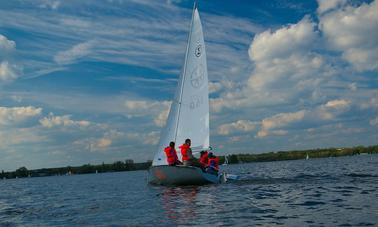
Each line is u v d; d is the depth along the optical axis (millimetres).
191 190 19516
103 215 13805
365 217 10695
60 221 13188
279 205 13719
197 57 23281
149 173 22031
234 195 16938
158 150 22422
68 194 27453
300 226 9945
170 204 15133
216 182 22078
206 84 23094
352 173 29594
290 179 25906
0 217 15469
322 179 24828
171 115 22797
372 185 19266
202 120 22969
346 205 13055
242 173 41625
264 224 10391
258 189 19234
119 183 39375
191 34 23484
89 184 42906
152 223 11445
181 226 10695
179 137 22719
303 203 14031
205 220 11391
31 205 20266
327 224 10047
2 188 50094
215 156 22250
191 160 20844
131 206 15633
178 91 23047
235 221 11008
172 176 20547
